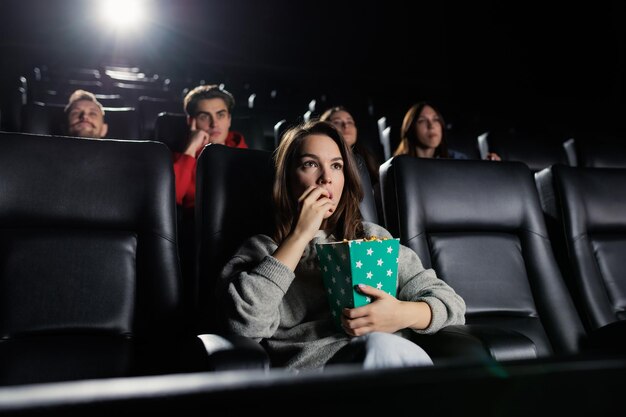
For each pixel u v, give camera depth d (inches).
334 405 10.0
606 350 11.9
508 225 60.2
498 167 62.4
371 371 10.6
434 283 44.4
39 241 44.9
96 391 9.6
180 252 72.4
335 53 318.0
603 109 198.7
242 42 321.4
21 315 41.6
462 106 224.7
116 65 271.7
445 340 39.4
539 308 56.7
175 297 45.5
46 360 39.3
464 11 283.4
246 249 45.4
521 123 186.1
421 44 300.0
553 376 11.0
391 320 37.6
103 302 43.9
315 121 49.6
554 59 247.8
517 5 261.0
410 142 107.5
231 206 50.6
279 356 40.3
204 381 10.0
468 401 10.5
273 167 53.5
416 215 56.5
